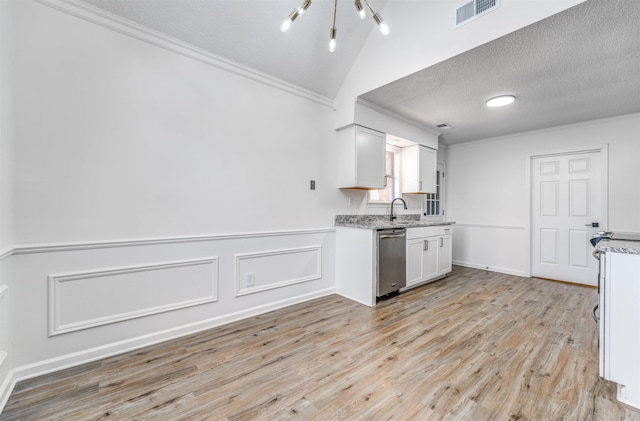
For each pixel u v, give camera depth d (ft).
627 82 8.82
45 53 5.78
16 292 5.49
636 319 4.94
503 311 9.33
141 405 4.88
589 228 12.44
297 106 10.00
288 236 9.79
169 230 7.35
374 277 9.96
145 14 6.65
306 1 5.97
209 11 7.11
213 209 8.10
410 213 14.94
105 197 6.46
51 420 4.54
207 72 7.95
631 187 11.45
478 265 15.94
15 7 5.50
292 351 6.72
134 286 6.84
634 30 6.32
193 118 7.71
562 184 13.25
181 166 7.53
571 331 7.84
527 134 14.20
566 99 10.17
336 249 11.27
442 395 5.19
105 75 6.44
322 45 9.13
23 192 5.57
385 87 9.49
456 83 9.11
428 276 12.48
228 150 8.36
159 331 7.18
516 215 14.52
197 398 5.08
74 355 6.07
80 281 6.17
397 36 8.87
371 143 11.25
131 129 6.78
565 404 4.95
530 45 6.98
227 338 7.38
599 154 12.27
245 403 4.95
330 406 4.89
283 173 9.64
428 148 14.28
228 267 8.38
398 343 7.14
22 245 5.51
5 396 4.93
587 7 5.66
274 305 9.41
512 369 6.01
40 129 5.74
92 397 5.07
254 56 8.48
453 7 7.52
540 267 13.82
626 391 4.99
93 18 6.25
